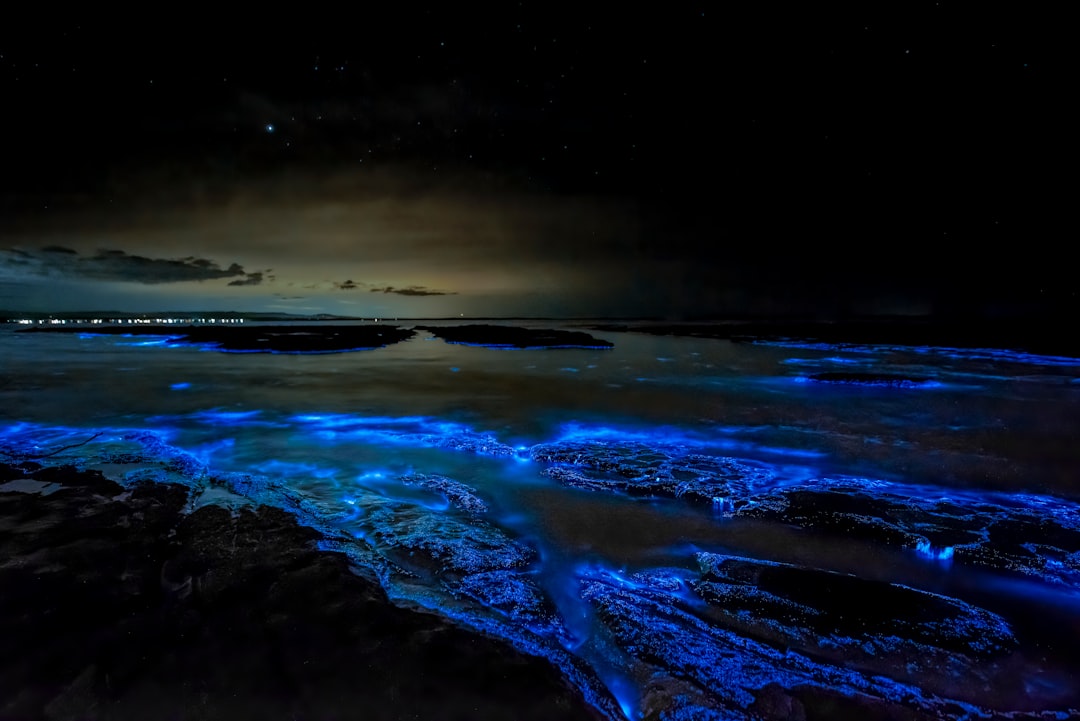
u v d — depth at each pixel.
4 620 3.05
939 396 12.66
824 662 3.08
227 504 5.11
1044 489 6.11
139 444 7.34
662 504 5.49
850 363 20.34
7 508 4.80
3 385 13.01
